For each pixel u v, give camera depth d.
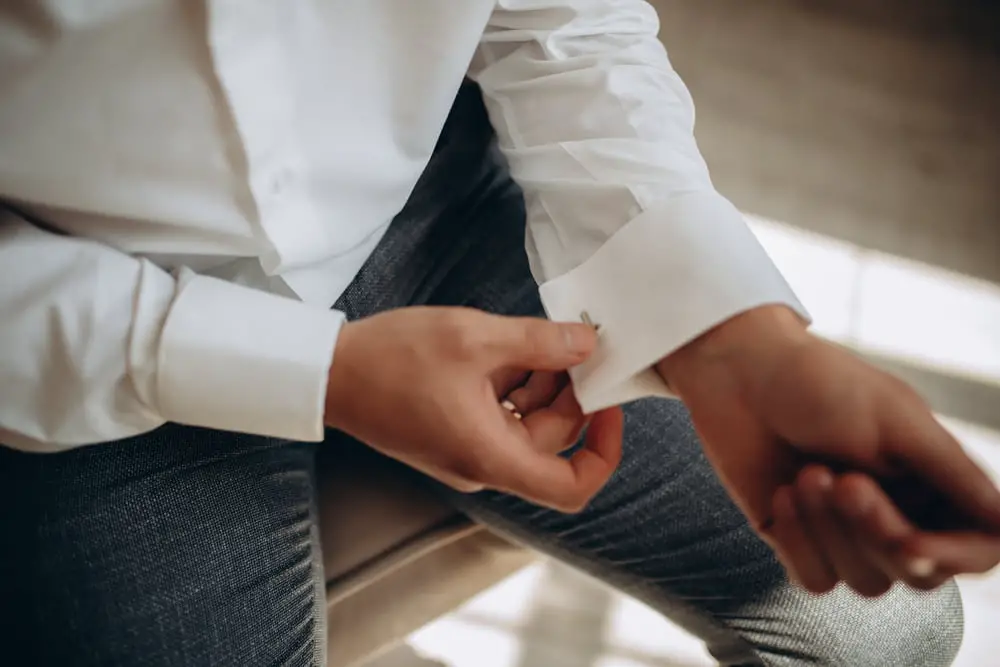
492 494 0.79
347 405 0.63
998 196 1.61
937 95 1.74
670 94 0.73
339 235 0.70
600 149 0.70
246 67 0.60
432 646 1.13
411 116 0.69
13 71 0.59
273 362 0.61
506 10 0.74
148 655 0.64
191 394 0.62
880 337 1.43
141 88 0.60
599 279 0.67
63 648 0.63
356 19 0.64
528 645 1.14
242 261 0.69
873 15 1.84
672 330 0.63
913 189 1.60
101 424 0.62
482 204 0.85
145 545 0.66
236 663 0.66
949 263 1.52
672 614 0.80
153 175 0.63
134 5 0.58
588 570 0.81
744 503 0.62
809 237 1.52
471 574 0.90
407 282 0.80
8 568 0.64
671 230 0.65
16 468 0.65
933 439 0.56
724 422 0.62
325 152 0.67
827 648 0.76
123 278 0.62
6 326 0.60
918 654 0.76
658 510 0.78
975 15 1.88
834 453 0.58
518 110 0.75
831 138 1.64
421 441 0.63
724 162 1.59
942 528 0.57
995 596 1.23
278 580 0.69
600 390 0.65
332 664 0.86
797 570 0.59
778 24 1.79
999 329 1.45
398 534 0.81
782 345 0.60
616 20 0.74
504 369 0.67
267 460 0.71
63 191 0.62
